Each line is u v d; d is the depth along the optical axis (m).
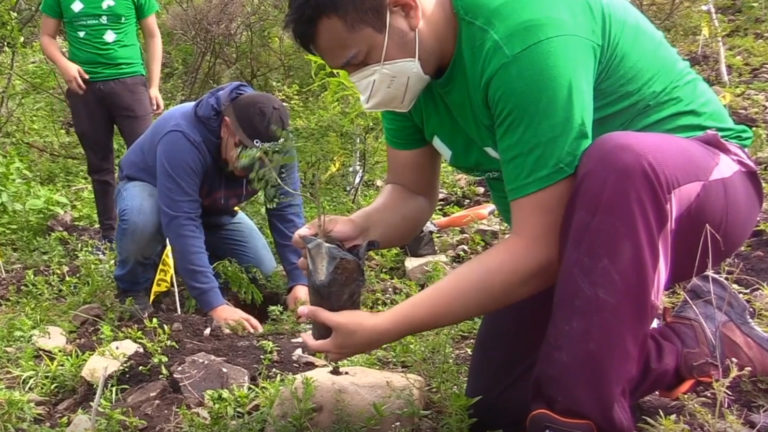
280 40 7.70
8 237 5.11
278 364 3.25
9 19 6.77
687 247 2.38
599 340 2.15
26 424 2.97
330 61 2.20
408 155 2.76
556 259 2.21
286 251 3.97
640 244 2.13
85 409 3.10
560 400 2.21
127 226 3.89
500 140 2.23
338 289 2.28
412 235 2.81
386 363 3.14
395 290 4.03
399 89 2.24
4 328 3.70
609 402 2.17
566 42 2.14
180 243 3.64
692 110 2.46
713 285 2.59
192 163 3.65
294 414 2.64
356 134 4.23
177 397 3.05
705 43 7.34
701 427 2.56
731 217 2.38
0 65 7.25
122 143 6.85
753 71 6.85
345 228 2.71
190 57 8.22
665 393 2.47
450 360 3.04
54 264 4.62
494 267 2.20
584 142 2.16
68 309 3.93
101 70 5.16
